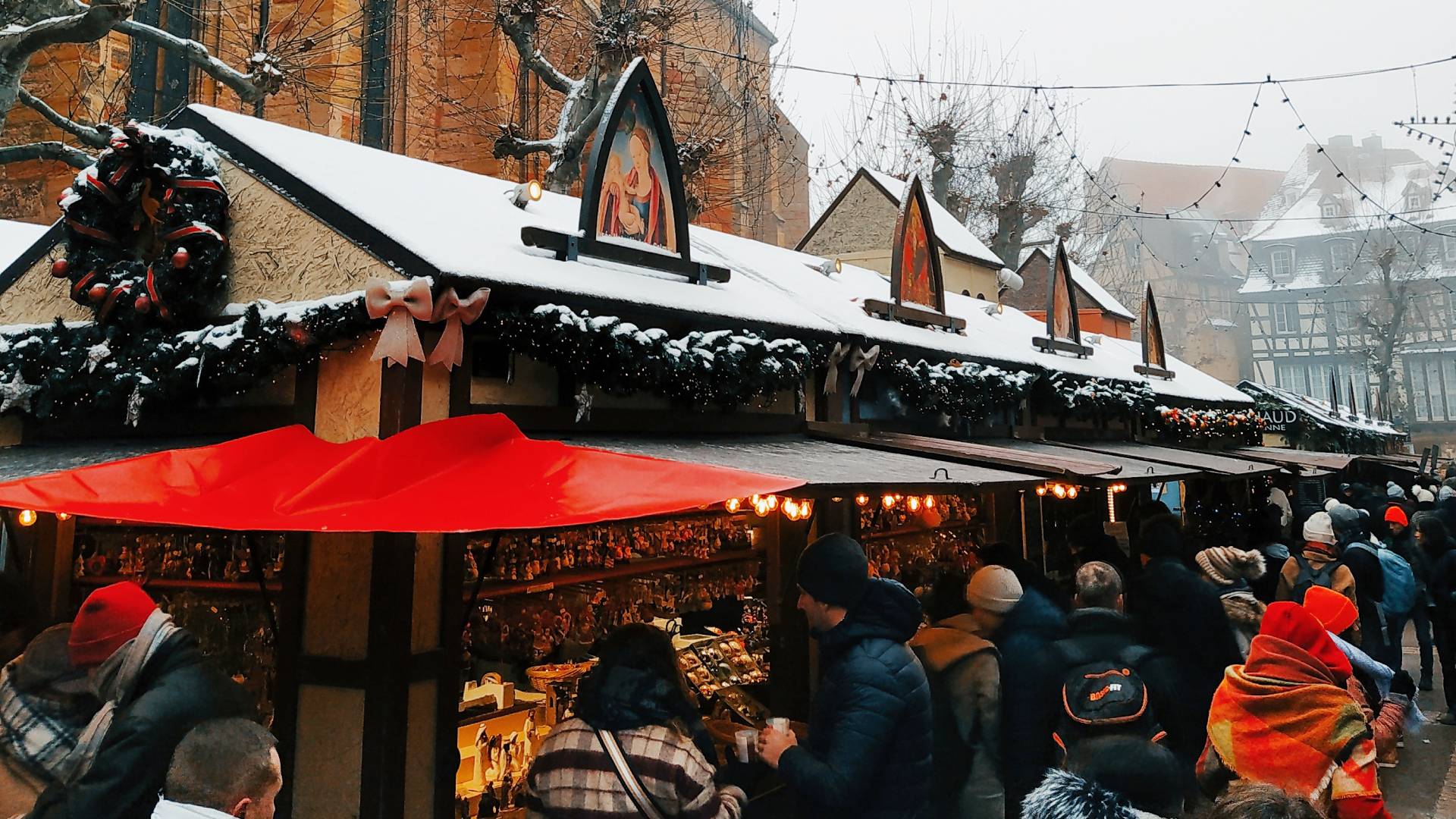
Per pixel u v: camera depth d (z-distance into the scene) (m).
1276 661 2.74
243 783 1.90
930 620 4.17
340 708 3.41
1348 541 7.17
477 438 3.22
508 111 17.41
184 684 2.28
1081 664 3.16
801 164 24.80
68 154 8.77
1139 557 7.56
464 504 2.73
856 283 9.34
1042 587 4.40
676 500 2.68
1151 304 13.66
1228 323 60.06
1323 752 2.54
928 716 2.90
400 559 3.37
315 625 3.54
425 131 17.27
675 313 4.54
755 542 5.78
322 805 3.38
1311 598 4.18
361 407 3.56
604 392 4.25
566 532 4.27
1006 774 3.53
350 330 3.54
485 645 4.30
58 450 4.30
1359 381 55.69
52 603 4.69
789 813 4.14
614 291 4.30
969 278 14.62
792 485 2.80
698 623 5.95
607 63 12.36
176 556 4.45
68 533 4.81
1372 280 54.75
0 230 7.42
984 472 4.39
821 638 3.03
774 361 4.82
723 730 4.49
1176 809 2.63
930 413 7.11
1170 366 16.42
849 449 5.05
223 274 4.19
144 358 3.92
